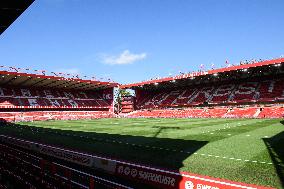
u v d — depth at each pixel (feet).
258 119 106.32
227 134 55.11
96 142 48.42
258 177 23.66
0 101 148.56
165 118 143.23
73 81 159.63
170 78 159.33
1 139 60.59
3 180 29.99
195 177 22.66
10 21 26.14
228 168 27.14
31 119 141.28
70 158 36.45
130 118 158.10
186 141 46.19
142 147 41.29
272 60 117.19
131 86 184.75
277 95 132.67
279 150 35.35
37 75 140.87
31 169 26.21
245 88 152.97
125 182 26.22
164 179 24.63
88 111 180.55
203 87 177.58
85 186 23.12
